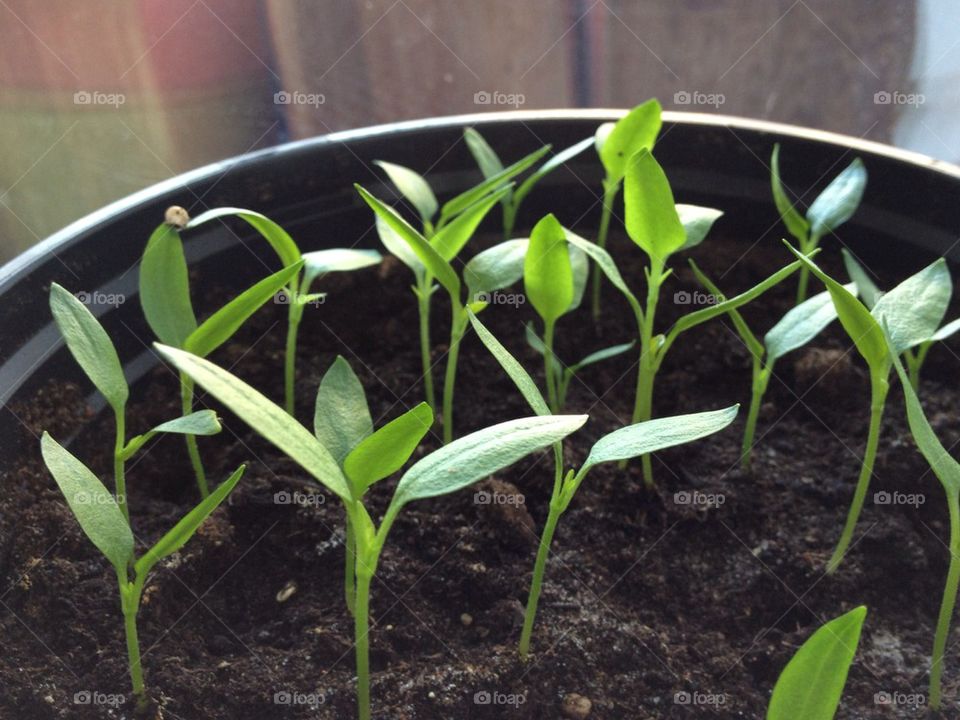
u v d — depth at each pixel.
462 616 0.19
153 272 0.20
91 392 0.22
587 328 0.26
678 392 0.24
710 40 0.37
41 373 0.21
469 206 0.22
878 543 0.21
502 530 0.20
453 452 0.15
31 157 0.32
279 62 0.34
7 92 0.31
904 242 0.25
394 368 0.25
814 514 0.21
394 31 0.36
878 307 0.19
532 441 0.14
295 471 0.22
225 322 0.18
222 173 0.24
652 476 0.22
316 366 0.24
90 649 0.18
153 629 0.18
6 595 0.18
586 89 0.38
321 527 0.20
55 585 0.18
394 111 0.37
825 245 0.26
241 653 0.18
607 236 0.27
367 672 0.16
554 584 0.20
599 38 0.37
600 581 0.20
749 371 0.25
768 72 0.38
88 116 0.32
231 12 0.32
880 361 0.18
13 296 0.20
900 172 0.24
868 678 0.18
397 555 0.20
